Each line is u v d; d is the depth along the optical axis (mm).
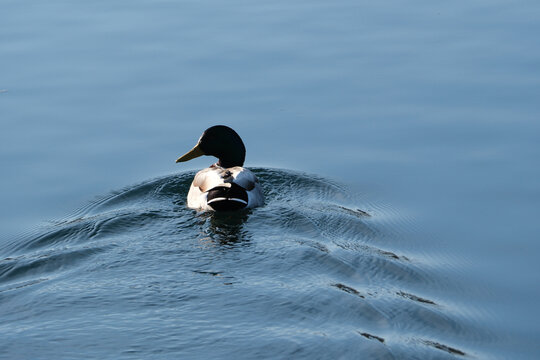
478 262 11984
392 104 17938
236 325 9680
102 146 16391
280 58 20312
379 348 9234
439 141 16281
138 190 14602
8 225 13336
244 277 11023
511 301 10844
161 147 16391
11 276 11289
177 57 20422
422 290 10953
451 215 13570
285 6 24062
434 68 19641
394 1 24594
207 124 17266
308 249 11891
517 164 15219
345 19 22938
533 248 12453
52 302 10312
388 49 20812
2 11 23766
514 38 21281
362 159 15789
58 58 20422
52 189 14695
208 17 23094
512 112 17266
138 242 12258
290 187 14719
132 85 19000
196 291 10570
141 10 23719
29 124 17234
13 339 9336
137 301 10312
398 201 14094
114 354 8961
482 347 9570
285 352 9062
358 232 12789
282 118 17531
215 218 13086
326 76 19359
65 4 24328
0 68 19875
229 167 15219
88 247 12047
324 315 10008
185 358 8891
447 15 23234
